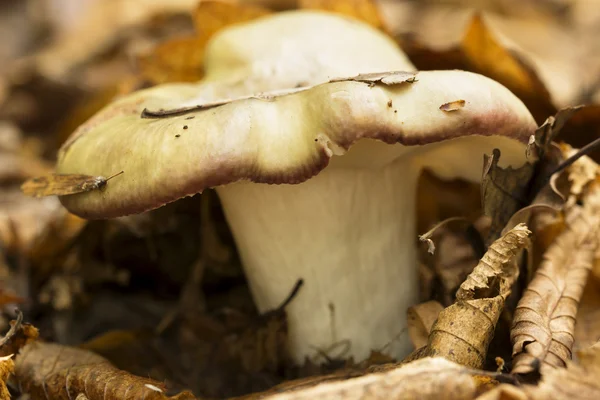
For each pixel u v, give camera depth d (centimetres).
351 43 26
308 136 23
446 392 21
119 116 25
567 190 25
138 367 27
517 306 24
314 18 26
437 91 23
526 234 23
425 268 27
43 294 29
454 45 29
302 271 25
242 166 23
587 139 28
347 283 25
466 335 23
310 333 26
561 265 24
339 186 25
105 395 23
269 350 26
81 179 24
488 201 25
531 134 24
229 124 23
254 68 26
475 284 23
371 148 24
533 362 22
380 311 25
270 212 25
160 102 25
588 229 25
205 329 27
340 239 25
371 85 23
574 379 21
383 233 25
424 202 29
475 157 26
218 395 26
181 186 23
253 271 26
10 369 24
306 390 22
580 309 25
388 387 22
